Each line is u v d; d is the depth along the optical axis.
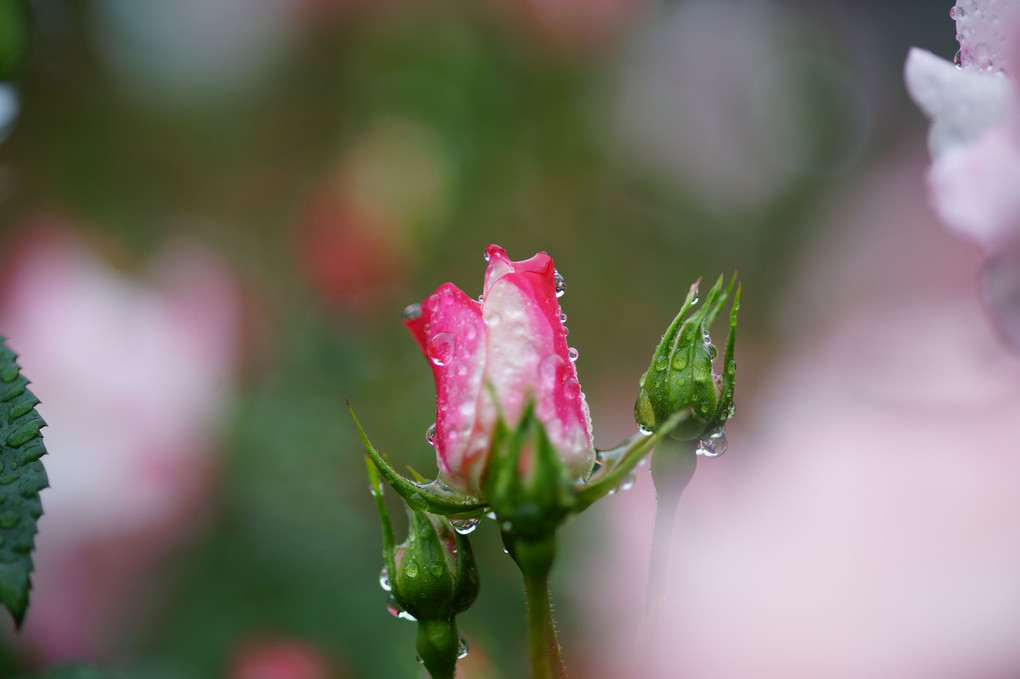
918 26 0.79
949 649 0.33
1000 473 0.34
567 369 0.31
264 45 0.63
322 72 0.65
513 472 0.30
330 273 0.52
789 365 0.50
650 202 0.65
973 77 0.31
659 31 0.67
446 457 0.31
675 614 0.35
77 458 0.41
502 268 0.31
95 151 0.60
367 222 0.52
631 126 0.65
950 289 0.40
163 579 0.42
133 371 0.42
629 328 0.64
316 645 0.41
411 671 0.41
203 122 0.64
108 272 0.44
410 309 0.33
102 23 0.60
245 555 0.42
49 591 0.40
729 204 0.67
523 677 0.41
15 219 0.53
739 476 0.40
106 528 0.41
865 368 0.36
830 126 0.71
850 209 0.55
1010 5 0.30
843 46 0.74
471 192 0.59
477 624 0.41
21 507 0.29
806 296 0.55
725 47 0.67
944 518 0.34
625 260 0.65
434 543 0.31
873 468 0.35
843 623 0.34
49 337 0.42
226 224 0.63
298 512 0.44
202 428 0.42
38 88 0.56
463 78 0.61
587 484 0.31
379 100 0.60
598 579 0.42
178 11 0.61
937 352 0.36
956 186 0.30
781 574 0.35
